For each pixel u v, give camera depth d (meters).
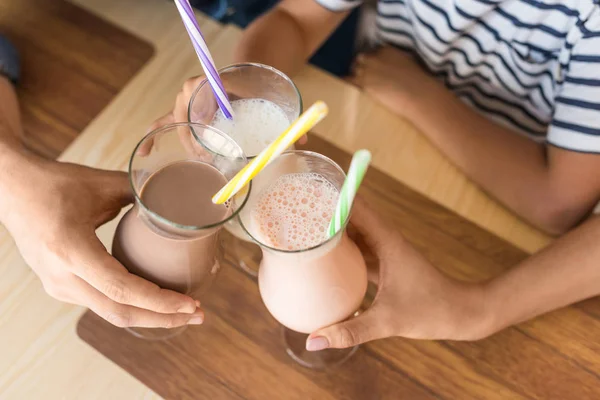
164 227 0.55
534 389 0.72
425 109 0.93
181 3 0.56
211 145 0.59
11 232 0.68
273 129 0.71
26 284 0.75
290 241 0.59
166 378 0.71
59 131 0.85
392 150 0.88
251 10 1.51
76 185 0.66
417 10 1.05
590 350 0.74
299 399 0.70
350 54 1.45
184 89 0.76
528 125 1.14
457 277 0.79
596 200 0.90
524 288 0.74
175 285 0.62
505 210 0.85
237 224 0.59
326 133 0.88
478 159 0.88
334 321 0.65
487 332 0.72
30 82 0.89
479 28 1.02
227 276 0.77
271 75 0.70
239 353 0.72
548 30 0.94
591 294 0.76
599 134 0.87
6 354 0.71
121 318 0.62
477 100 1.17
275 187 0.62
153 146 0.57
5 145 0.70
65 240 0.61
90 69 0.91
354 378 0.72
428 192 0.85
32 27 0.94
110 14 0.97
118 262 0.61
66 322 0.73
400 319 0.67
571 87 0.90
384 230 0.70
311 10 1.03
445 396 0.71
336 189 0.61
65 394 0.69
